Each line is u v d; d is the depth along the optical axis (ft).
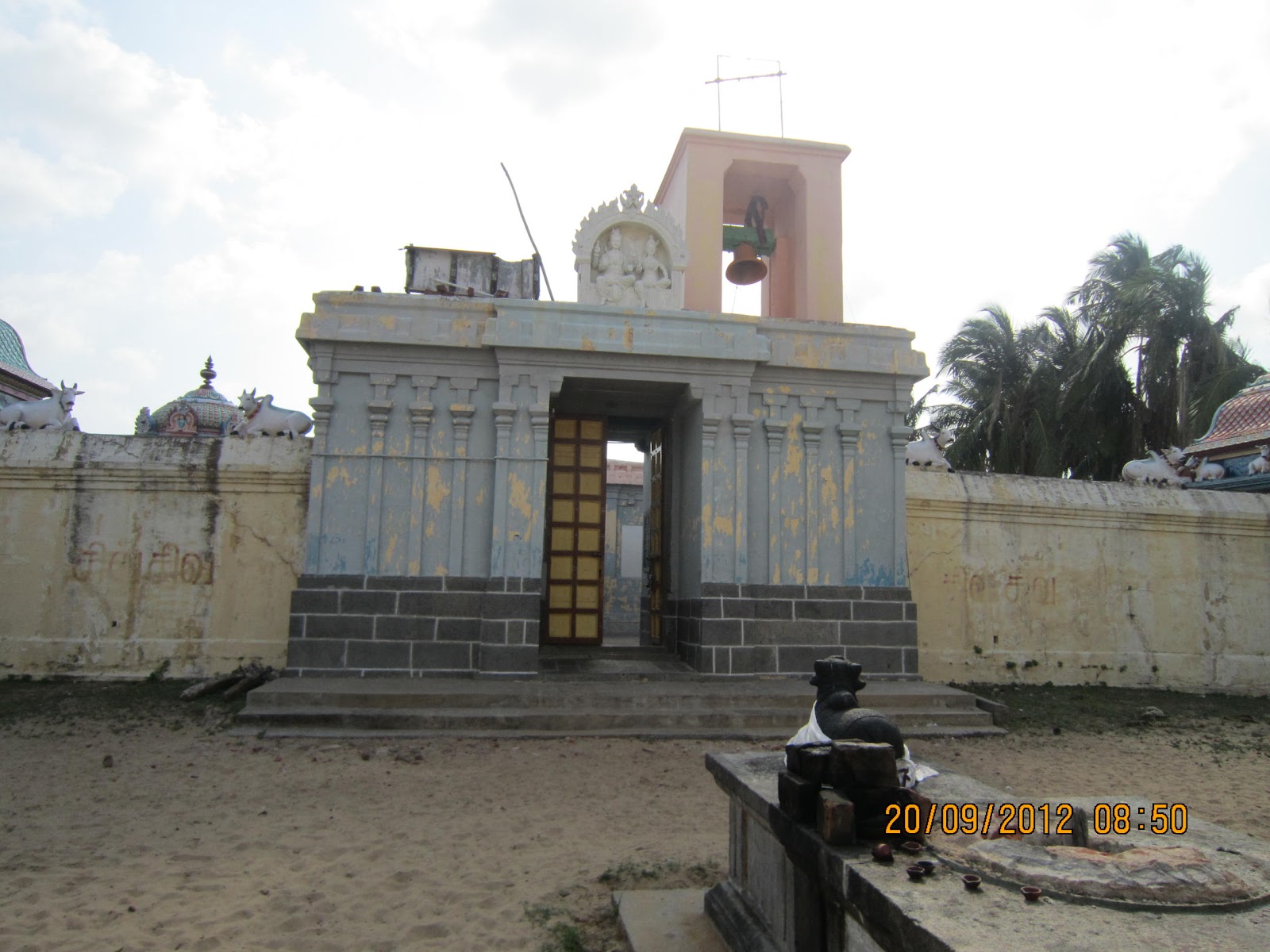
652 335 35.81
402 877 16.38
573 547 41.22
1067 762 28.04
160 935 13.61
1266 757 30.01
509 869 17.03
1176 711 37.65
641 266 38.60
